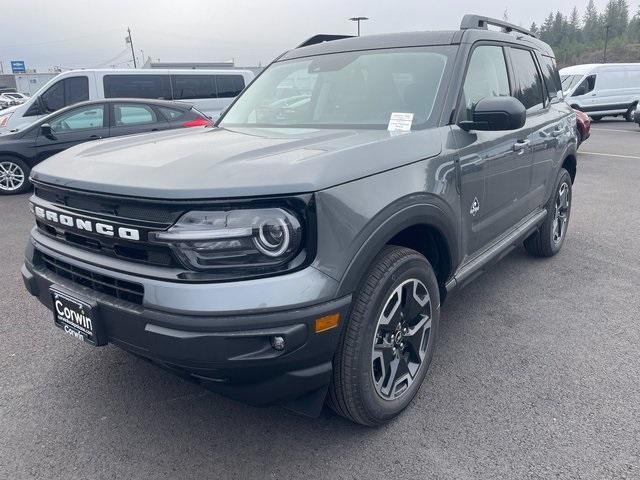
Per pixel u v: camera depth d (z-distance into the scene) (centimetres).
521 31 435
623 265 488
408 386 268
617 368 312
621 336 352
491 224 339
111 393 294
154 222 201
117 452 247
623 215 672
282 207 199
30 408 280
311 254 204
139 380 307
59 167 249
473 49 325
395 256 242
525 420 265
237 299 194
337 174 213
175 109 975
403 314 258
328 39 425
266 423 267
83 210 225
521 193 386
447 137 282
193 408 280
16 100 4131
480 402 281
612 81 2016
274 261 199
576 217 665
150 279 205
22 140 890
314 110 331
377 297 231
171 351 201
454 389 293
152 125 947
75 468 237
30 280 264
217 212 195
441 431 258
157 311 202
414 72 314
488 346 341
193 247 196
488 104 279
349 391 232
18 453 246
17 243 593
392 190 235
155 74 1180
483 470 231
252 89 388
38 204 253
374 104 310
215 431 261
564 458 238
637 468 230
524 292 428
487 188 322
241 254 196
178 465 238
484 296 421
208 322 194
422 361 276
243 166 210
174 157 234
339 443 251
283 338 198
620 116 2333
